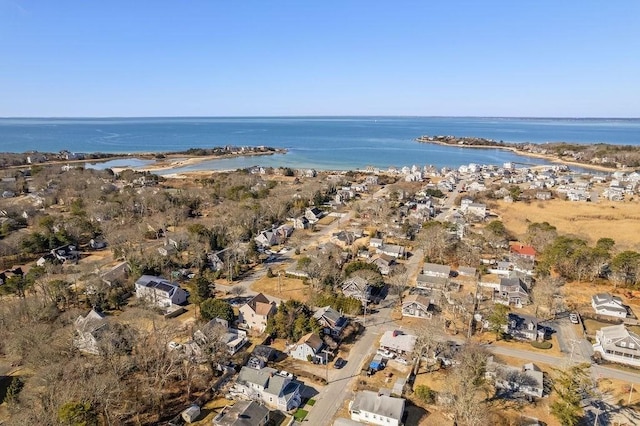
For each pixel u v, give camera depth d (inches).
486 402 1822.1
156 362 1927.9
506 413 1750.7
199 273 3132.4
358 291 2768.2
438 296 2753.4
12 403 1632.6
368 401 1748.3
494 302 2751.0
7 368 2004.2
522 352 2217.0
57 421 1416.1
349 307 2598.4
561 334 2395.4
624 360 2119.8
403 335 2287.2
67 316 2269.9
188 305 2758.4
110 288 2760.8
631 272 2945.4
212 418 1727.4
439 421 1710.1
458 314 2568.9
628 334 2135.8
